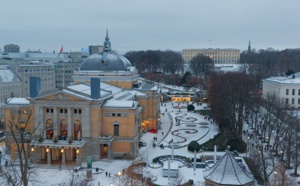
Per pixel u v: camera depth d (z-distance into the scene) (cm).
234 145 12388
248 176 5844
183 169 10525
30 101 11638
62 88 11256
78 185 8706
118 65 15775
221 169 5822
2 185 8606
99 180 9675
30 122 11856
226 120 14762
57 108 11362
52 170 10462
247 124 16225
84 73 15550
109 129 11781
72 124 11394
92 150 11494
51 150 11388
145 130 15275
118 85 15712
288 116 13388
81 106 11250
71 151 11262
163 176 9919
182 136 14600
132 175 9550
